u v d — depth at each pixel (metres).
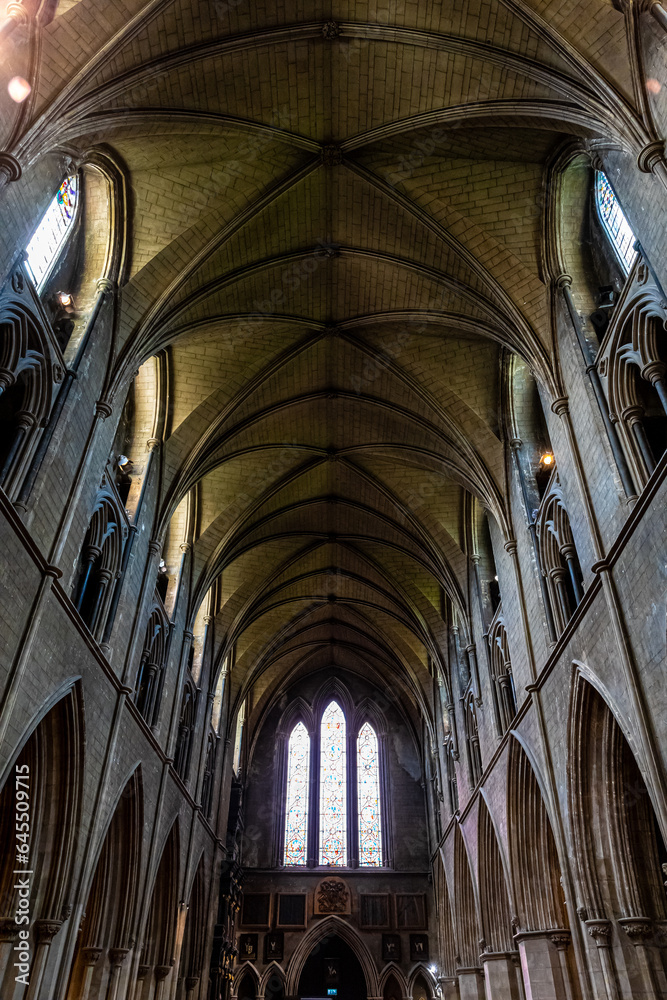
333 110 17.25
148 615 20.14
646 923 13.55
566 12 13.32
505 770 20.83
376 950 35.09
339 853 37.97
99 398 16.11
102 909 17.56
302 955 34.88
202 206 18.08
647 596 12.09
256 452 26.12
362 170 18.27
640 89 12.50
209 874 29.20
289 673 42.06
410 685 38.66
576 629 15.34
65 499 14.26
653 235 12.30
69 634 14.05
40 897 13.44
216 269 19.44
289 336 22.53
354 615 38.56
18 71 12.17
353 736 41.31
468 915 28.05
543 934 18.44
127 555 18.59
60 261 15.90
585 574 15.30
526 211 17.86
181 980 25.31
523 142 16.84
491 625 23.62
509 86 15.25
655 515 11.76
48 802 14.04
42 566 12.85
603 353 14.81
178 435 22.11
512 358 21.47
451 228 18.44
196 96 15.89
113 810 16.66
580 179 17.19
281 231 19.77
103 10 13.29
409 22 15.12
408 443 25.52
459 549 27.22
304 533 31.58
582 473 15.49
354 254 20.41
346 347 23.22
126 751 17.66
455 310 20.31
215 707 33.09
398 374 22.97
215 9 14.38
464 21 14.66
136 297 17.64
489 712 23.52
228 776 34.34
